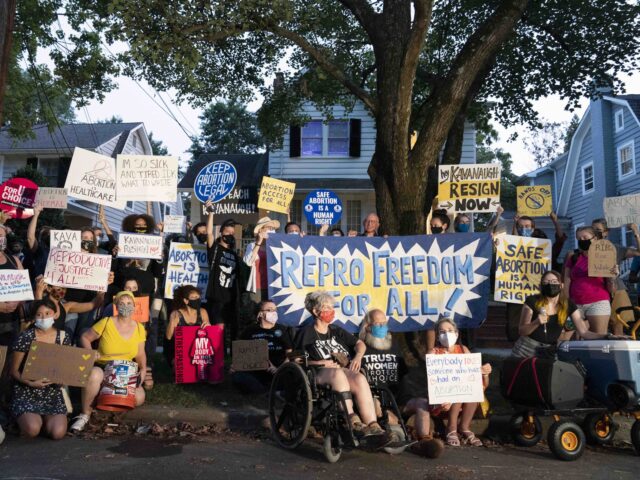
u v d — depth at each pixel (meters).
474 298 7.61
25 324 6.86
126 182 8.13
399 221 8.19
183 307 7.62
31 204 8.12
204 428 6.32
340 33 13.13
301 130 20.84
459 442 6.00
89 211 22.67
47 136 24.39
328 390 5.43
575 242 26.83
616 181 23.41
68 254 6.98
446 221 7.98
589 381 6.06
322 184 19.94
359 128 20.70
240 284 9.08
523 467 5.26
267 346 6.80
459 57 8.34
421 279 7.64
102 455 5.25
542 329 6.35
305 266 7.54
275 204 9.08
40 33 13.69
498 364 8.82
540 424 6.08
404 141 8.20
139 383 6.66
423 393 6.48
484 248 7.68
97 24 11.85
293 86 14.59
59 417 5.92
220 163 8.66
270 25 8.65
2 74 7.38
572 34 12.20
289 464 5.18
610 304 8.05
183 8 8.28
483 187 7.91
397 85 8.23
